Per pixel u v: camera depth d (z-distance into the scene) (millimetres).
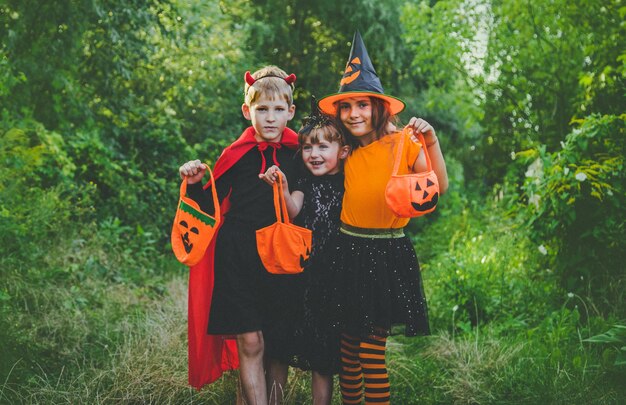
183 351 3732
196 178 2865
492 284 4871
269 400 3053
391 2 11031
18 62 6418
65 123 6949
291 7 11609
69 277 5043
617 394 3223
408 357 3994
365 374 2865
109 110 7738
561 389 3328
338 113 2945
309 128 2957
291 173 3039
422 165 2840
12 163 5387
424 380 3625
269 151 3016
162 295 5297
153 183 7699
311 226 2994
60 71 6703
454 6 8789
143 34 8320
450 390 3461
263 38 11102
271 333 3008
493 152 9789
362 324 2807
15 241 4867
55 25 6535
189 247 2748
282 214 2955
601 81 5414
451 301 4691
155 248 7078
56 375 3568
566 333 3955
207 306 3002
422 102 11570
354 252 2877
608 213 4344
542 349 3811
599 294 4320
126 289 5293
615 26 5777
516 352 3805
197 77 9453
